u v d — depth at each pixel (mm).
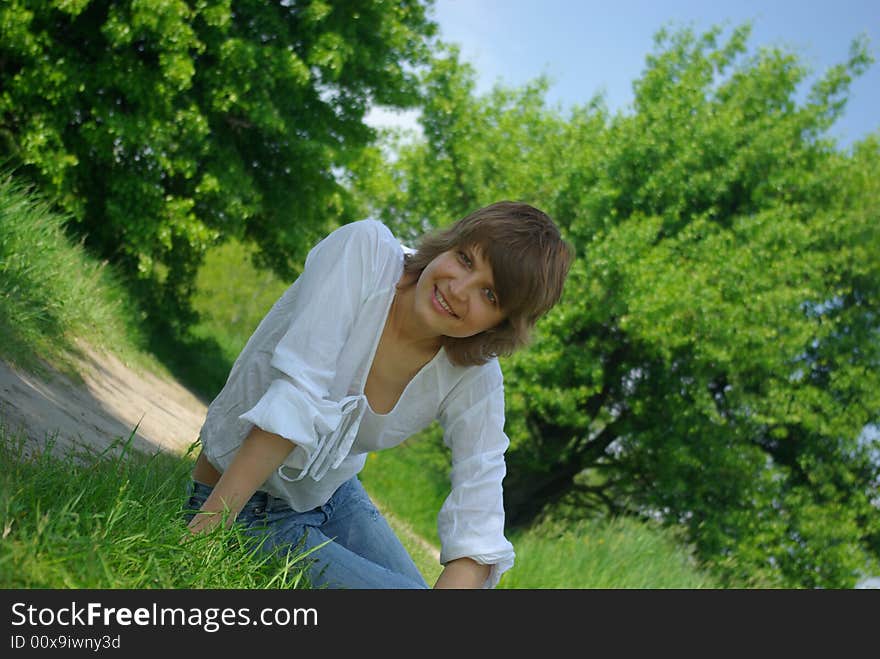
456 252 2184
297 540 2463
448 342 2307
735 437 15312
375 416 2389
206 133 9531
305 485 2412
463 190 17766
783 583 14852
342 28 10625
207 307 18031
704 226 15227
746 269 14648
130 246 9859
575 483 17078
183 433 6508
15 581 1732
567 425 16438
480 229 2150
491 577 2480
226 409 2395
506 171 17391
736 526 15102
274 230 11477
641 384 15969
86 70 8961
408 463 15477
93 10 9078
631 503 16422
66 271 7105
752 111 16875
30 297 6070
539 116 18453
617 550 9883
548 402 14930
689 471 15523
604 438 16641
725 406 16031
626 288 14367
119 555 1898
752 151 15883
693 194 15820
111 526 1938
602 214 15586
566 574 8945
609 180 15812
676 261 14844
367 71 11078
